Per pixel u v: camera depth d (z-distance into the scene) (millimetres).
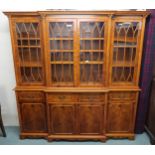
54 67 2350
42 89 2379
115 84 2400
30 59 2357
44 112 2502
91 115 2457
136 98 2406
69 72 2379
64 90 2336
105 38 2193
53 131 2535
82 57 2301
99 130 2520
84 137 2527
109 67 2314
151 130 2592
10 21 2176
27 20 2180
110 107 2453
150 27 2307
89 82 2389
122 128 2549
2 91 2836
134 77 2371
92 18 2133
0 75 2756
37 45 2289
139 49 2260
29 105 2469
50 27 2188
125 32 2232
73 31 2178
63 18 2135
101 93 2357
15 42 2252
